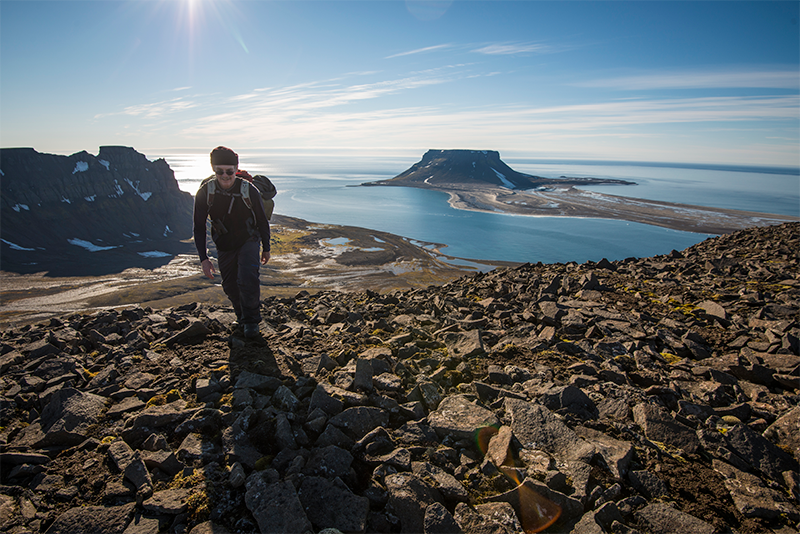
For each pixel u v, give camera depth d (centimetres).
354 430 400
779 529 298
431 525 291
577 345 631
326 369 545
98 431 416
